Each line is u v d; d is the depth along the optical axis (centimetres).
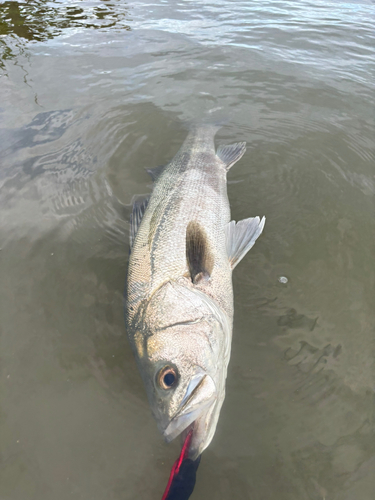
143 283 47
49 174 70
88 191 67
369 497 35
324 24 134
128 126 84
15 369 44
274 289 51
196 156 68
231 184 68
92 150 77
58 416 41
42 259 55
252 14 144
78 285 52
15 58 112
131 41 122
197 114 88
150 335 41
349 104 91
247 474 36
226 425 39
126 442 39
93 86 99
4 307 49
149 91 96
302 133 81
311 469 37
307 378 42
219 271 49
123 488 36
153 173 68
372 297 49
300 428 39
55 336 47
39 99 93
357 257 54
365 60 111
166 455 38
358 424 39
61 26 134
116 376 43
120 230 60
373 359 44
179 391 36
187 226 52
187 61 110
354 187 67
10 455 38
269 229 59
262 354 44
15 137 80
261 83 100
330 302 49
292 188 67
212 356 39
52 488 36
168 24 135
